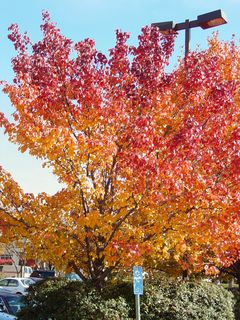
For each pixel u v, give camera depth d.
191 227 8.38
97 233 8.70
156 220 8.38
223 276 16.75
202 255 9.38
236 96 10.81
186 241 8.86
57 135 8.00
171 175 7.88
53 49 9.27
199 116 9.14
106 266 8.77
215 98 9.15
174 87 9.77
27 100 8.51
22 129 8.35
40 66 9.11
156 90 9.41
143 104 9.30
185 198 8.18
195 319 9.77
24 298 9.81
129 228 8.30
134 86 9.54
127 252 8.27
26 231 8.66
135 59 9.67
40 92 8.84
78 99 8.80
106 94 9.13
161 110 9.23
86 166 8.51
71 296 9.07
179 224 8.38
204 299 10.30
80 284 9.69
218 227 8.49
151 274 11.34
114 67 9.62
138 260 8.34
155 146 8.27
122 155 8.40
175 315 9.46
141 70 9.58
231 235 8.62
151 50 9.62
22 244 9.13
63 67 9.12
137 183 8.07
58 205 8.95
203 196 8.17
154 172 7.90
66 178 8.52
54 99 8.84
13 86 8.62
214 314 10.34
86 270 10.21
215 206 8.38
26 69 9.31
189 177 8.13
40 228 8.59
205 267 8.88
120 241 8.34
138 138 8.09
